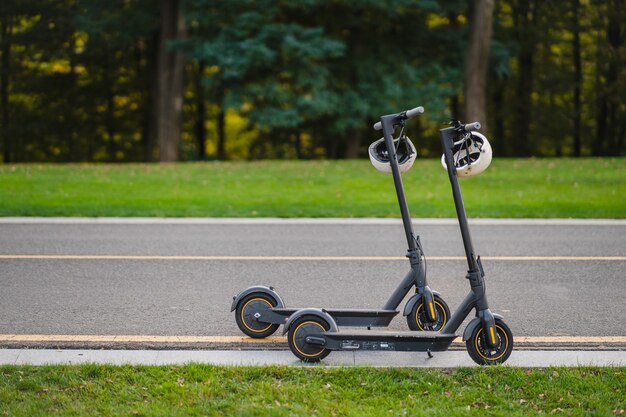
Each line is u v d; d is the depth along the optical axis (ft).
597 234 36.81
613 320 22.31
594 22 124.06
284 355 18.75
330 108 93.61
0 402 15.07
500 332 17.89
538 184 55.67
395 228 38.52
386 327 21.88
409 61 103.09
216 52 87.66
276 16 95.86
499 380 16.49
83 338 20.29
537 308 23.63
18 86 122.83
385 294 25.35
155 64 114.32
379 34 104.17
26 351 18.79
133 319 22.17
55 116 126.00
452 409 14.94
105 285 26.25
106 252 31.89
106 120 127.54
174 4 93.81
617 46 126.31
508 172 62.18
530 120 131.85
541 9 124.98
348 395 15.64
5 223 39.52
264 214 42.80
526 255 31.63
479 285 17.90
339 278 27.53
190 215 42.52
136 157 132.36
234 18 90.48
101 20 102.32
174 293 25.26
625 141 138.31
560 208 45.34
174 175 60.03
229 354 18.75
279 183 55.83
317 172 61.93
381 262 30.27
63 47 120.16
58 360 18.04
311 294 25.25
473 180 57.36
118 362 17.89
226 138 136.36
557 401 15.43
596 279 27.45
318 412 14.74
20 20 123.75
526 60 130.00
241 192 51.70
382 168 19.52
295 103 92.43
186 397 15.43
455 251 32.50
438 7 96.17
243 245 33.63
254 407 14.89
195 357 18.47
